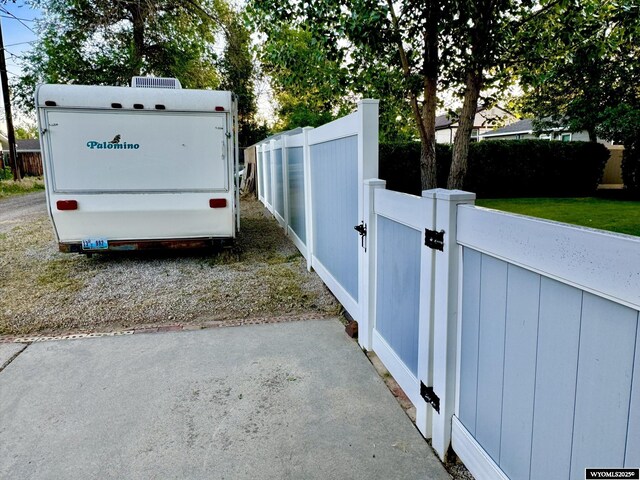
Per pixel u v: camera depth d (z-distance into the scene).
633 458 1.01
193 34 14.92
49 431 2.13
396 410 2.30
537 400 1.35
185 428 2.15
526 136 21.58
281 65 5.76
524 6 4.73
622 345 1.02
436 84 5.23
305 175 4.85
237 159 5.48
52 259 5.60
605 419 1.09
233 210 5.26
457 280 1.77
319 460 1.91
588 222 7.91
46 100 4.62
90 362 2.86
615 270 1.02
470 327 1.71
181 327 3.46
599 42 4.47
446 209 1.76
